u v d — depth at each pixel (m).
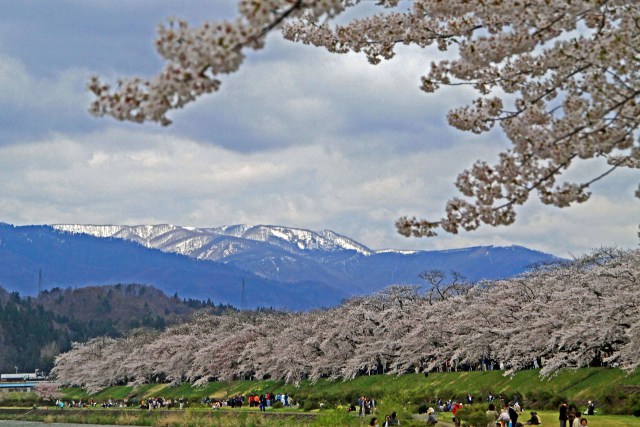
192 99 23.25
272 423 189.00
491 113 38.72
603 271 166.88
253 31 22.36
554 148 33.94
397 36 41.69
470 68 40.75
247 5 22.31
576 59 34.88
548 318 178.38
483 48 34.66
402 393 188.75
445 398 197.62
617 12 38.12
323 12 23.12
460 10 34.12
